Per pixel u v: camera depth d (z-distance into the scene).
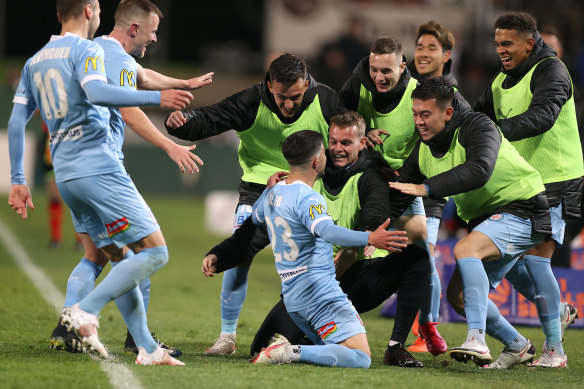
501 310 26.22
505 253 17.58
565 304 20.23
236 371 15.55
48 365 15.59
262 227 17.88
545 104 18.73
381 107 20.11
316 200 16.08
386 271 18.05
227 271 19.23
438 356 20.05
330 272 16.67
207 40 87.25
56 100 15.82
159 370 15.39
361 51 65.75
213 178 72.62
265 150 19.64
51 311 24.42
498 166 17.55
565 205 19.52
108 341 20.09
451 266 26.25
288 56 17.83
